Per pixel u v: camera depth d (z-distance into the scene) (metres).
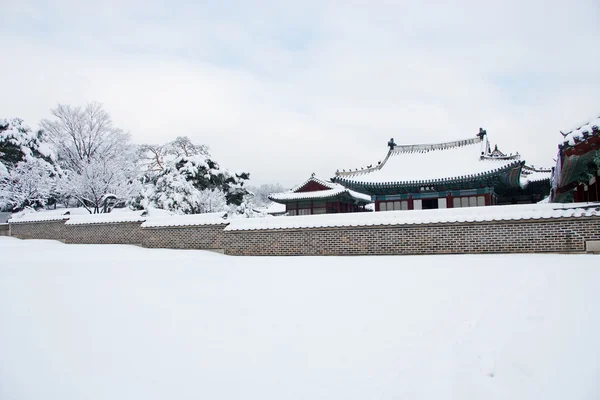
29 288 8.93
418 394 3.53
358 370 4.04
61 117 40.62
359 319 5.94
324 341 4.94
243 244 21.27
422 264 13.35
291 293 8.19
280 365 4.19
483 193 30.48
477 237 16.92
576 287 7.63
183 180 40.28
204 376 3.93
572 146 13.76
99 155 40.53
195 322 5.90
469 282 8.92
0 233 32.03
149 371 4.07
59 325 5.79
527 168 40.75
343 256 18.64
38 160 44.25
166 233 23.39
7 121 47.06
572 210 15.55
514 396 3.49
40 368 4.19
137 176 44.34
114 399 3.48
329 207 43.06
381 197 33.41
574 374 3.83
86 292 8.45
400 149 36.91
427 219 17.81
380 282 9.45
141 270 12.72
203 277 10.96
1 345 4.91
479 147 33.44
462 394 3.53
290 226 20.28
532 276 9.33
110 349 4.74
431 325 5.52
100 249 22.25
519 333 5.01
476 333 5.09
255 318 6.10
